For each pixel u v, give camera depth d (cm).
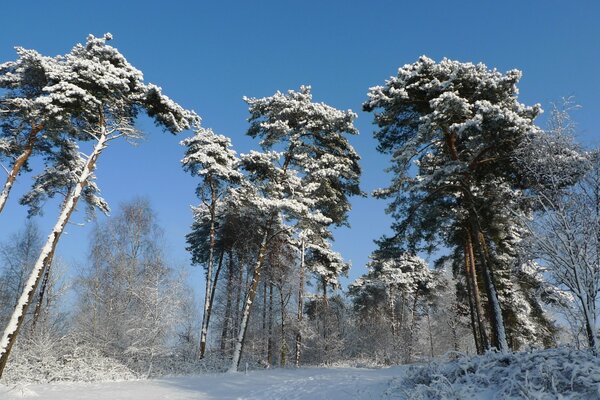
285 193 2605
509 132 1501
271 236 2747
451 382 837
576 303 1142
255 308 3297
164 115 1861
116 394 1415
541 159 1317
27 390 1313
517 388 675
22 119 1841
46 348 1978
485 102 1517
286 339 3362
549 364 695
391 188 1981
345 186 2794
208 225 3556
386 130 2052
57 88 1534
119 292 2709
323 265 3762
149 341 2328
